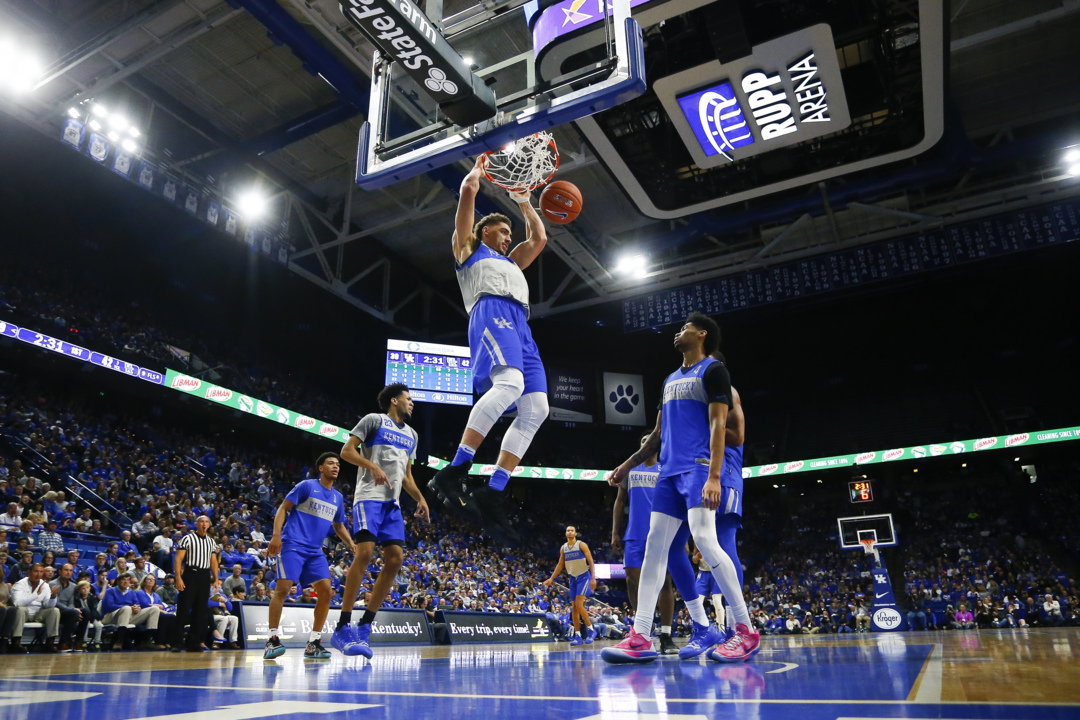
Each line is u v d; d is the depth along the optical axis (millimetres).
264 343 27984
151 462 17938
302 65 17125
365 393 30594
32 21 14672
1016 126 20859
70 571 9133
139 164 18312
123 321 21656
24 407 16656
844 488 30656
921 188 21641
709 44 12602
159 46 15070
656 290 25641
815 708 1400
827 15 11852
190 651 8172
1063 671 1985
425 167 3877
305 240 25188
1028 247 20984
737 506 4191
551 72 3678
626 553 5402
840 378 33562
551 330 33156
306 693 2047
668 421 3762
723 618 8391
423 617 12352
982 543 25156
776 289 23938
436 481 3039
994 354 31109
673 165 16031
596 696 1798
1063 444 24422
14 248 21016
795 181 16641
